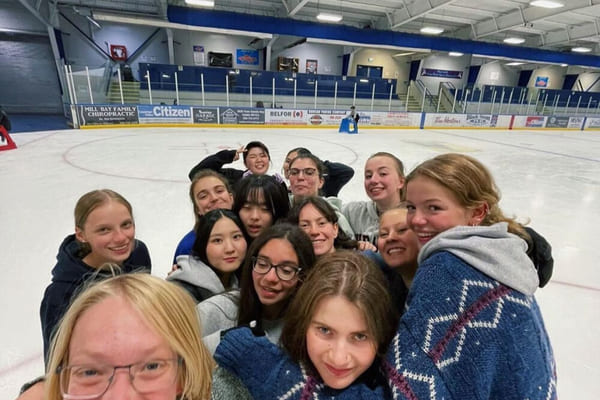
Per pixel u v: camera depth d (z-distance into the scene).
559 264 2.97
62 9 14.14
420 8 13.16
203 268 1.21
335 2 13.88
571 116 19.03
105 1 13.98
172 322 0.55
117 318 0.52
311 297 0.68
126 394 0.50
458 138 13.03
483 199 0.72
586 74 23.36
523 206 4.76
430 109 18.86
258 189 1.44
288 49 18.14
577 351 1.89
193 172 2.86
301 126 14.94
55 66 15.41
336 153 8.59
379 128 15.94
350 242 1.51
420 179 0.75
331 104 16.31
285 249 0.91
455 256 0.66
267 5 14.80
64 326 0.53
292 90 15.73
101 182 4.97
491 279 0.62
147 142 8.97
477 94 17.28
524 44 19.05
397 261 0.97
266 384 0.69
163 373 0.53
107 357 0.50
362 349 0.66
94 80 11.55
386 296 0.69
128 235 1.28
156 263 2.71
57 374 0.52
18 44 14.53
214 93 14.59
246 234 1.48
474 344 0.59
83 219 1.21
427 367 0.60
